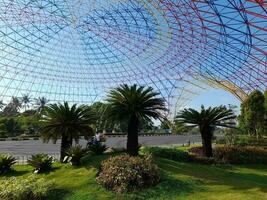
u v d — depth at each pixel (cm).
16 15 4228
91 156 2222
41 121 2438
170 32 3881
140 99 2291
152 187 1585
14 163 2233
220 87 5591
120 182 1595
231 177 1975
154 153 2438
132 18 4169
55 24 4875
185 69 5300
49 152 3638
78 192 1606
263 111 4766
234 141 4491
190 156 2572
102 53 5759
